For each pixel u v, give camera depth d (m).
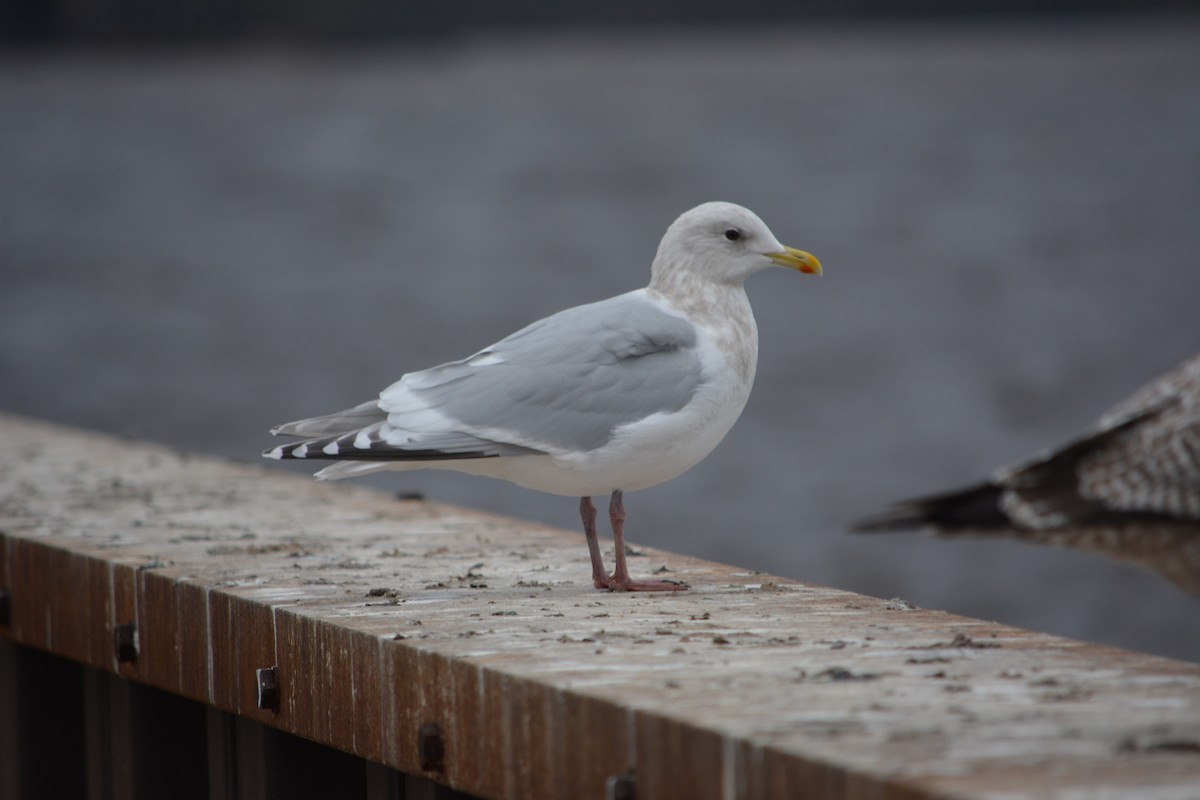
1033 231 47.06
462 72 164.38
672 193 59.72
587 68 172.62
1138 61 141.25
